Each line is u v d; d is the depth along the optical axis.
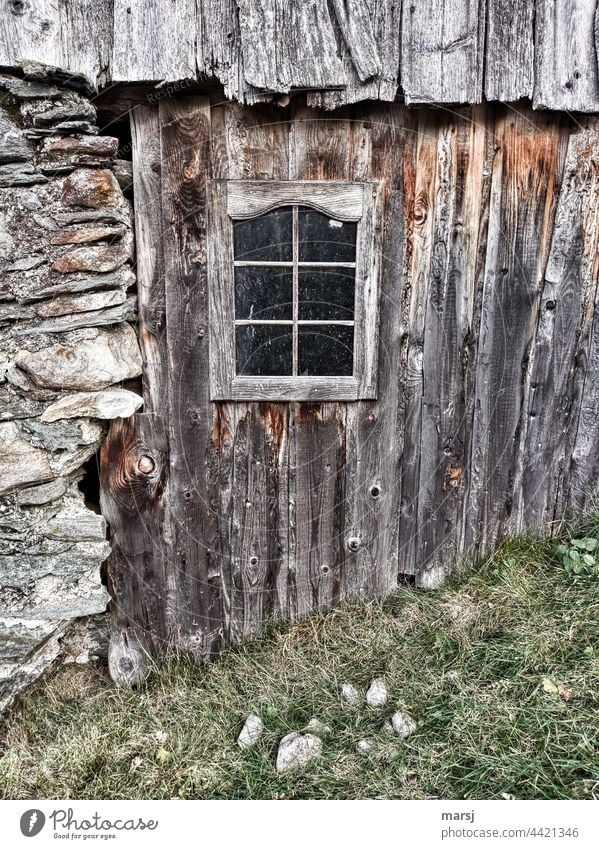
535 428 2.16
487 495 2.21
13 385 1.75
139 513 2.04
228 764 1.73
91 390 1.79
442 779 1.60
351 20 1.70
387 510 2.18
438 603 2.12
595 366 2.12
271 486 2.11
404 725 1.75
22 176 1.67
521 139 1.90
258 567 2.17
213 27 1.69
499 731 1.66
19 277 1.71
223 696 1.97
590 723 1.62
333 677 1.98
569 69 1.79
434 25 1.73
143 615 2.12
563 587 2.03
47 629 1.89
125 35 1.68
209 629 2.19
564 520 2.24
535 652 1.83
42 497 1.83
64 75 1.64
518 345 2.08
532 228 1.98
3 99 1.65
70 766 1.73
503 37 1.75
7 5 1.62
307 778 1.67
